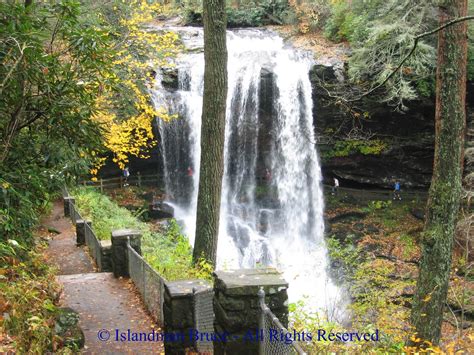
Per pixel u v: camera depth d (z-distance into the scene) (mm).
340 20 24875
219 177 10734
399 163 25438
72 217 18078
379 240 22156
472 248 15570
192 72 24172
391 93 19500
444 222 9070
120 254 10062
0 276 4797
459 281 13781
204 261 9297
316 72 23375
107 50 6664
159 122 24094
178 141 25141
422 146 24266
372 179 26359
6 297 4738
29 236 7191
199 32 27656
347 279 14891
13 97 6215
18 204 6383
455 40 8562
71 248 14438
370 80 20750
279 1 30266
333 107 23828
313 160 25766
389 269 14516
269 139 25922
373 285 12375
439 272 9102
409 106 22500
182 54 24484
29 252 7582
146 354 6301
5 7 5961
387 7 17250
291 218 26047
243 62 25219
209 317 5742
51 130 6695
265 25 31328
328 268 17016
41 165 6891
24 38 5863
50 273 8180
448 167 8961
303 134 24859
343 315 11211
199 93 24531
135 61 14281
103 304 8344
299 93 24156
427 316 9094
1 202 6000
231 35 28047
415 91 20109
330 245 14727
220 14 10234
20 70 5961
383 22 17109
